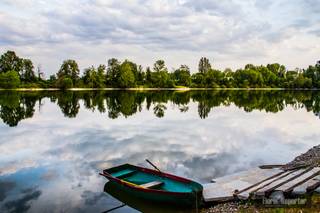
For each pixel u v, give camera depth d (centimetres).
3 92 8931
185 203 1197
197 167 1741
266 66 15875
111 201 1287
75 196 1335
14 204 1244
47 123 3409
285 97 8319
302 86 13312
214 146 2275
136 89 11831
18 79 9969
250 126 3241
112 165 1795
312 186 1210
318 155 1908
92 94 8681
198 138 2552
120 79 11231
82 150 2148
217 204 1229
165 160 1886
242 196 1209
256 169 1600
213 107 5291
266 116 4100
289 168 1573
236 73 14112
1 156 1998
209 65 15038
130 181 1401
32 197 1320
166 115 4109
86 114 4203
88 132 2844
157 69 12794
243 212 1116
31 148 2222
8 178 1569
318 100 7250
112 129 3006
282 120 3738
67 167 1759
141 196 1277
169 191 1188
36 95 7994
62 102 6066
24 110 4662
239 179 1438
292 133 2875
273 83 14125
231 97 8131
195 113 4359
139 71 12612
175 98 7500
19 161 1884
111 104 5675
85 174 1638
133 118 3800
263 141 2486
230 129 3030
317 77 13688
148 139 2503
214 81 13475
